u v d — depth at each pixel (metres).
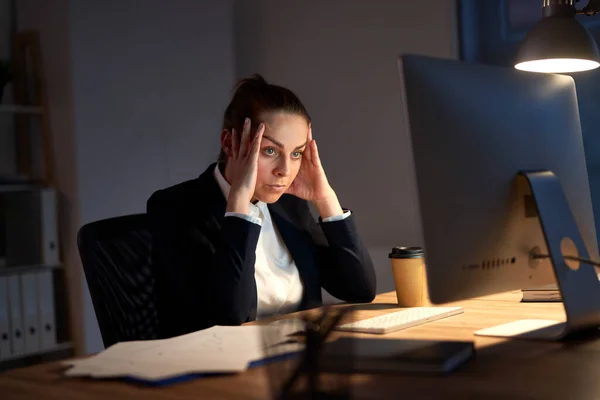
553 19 2.04
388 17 3.69
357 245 1.87
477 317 1.46
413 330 1.33
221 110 4.25
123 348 1.18
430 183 1.12
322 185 1.88
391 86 3.69
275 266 1.82
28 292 3.37
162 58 3.93
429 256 1.12
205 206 1.78
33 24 3.67
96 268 1.64
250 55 4.25
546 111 1.33
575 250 1.24
